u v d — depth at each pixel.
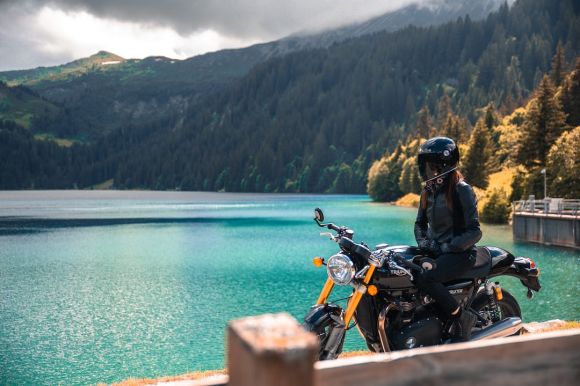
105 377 13.98
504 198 62.00
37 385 13.40
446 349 1.55
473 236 4.97
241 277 30.25
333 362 1.44
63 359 15.68
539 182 59.44
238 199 176.75
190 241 49.78
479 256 5.46
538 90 63.91
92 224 71.69
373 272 4.82
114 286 28.19
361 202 141.62
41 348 16.95
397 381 1.49
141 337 18.11
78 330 19.25
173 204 138.62
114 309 22.69
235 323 1.14
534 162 62.75
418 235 5.52
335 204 129.50
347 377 1.44
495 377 1.59
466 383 1.56
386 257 4.85
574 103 71.50
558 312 19.55
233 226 67.19
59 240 51.59
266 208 114.44
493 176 84.56
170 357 15.70
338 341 4.80
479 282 5.42
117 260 38.16
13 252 43.12
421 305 5.03
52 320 20.89
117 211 104.75
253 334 1.06
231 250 42.94
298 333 1.05
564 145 55.47
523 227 45.38
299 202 147.12
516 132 100.50
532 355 1.65
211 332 18.61
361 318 5.03
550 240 42.28
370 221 69.62
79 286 28.31
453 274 4.98
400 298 4.93
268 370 1.01
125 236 55.00
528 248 39.88
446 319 5.09
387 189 136.88
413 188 119.69
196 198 189.38
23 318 21.25
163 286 27.89
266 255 39.78
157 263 36.41
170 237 53.56
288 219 80.00
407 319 5.00
